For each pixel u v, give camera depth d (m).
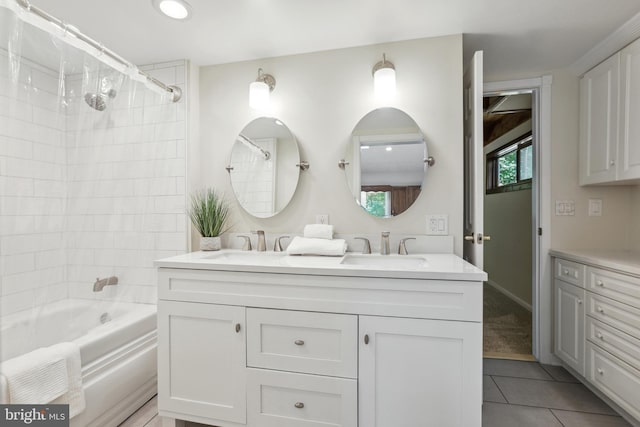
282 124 1.99
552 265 2.18
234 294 1.41
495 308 3.44
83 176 1.75
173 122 2.05
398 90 1.84
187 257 1.65
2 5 1.16
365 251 1.79
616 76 1.78
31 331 1.49
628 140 1.69
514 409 1.67
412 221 1.83
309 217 1.96
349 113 1.90
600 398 1.77
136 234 1.98
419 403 1.24
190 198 2.03
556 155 2.18
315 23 1.65
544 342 2.21
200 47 1.89
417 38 1.81
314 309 1.32
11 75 1.39
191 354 1.46
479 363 1.19
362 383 1.28
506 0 1.46
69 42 1.39
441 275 1.20
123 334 1.61
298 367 1.34
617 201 2.11
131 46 1.88
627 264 1.53
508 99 2.93
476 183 1.61
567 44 1.85
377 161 1.86
